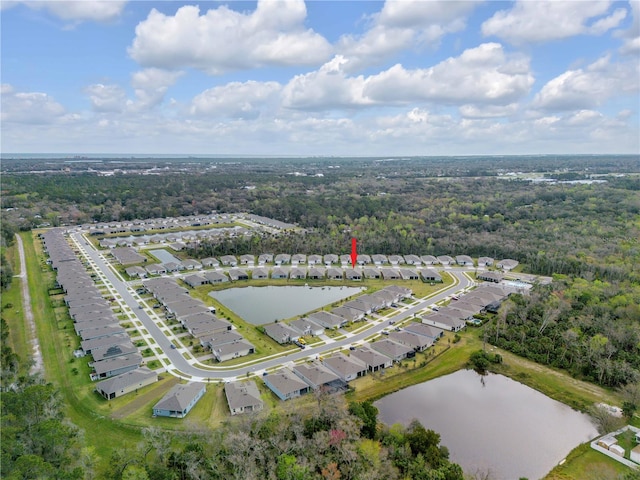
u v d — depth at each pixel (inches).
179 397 2869.1
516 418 2888.8
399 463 2284.7
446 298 5211.6
